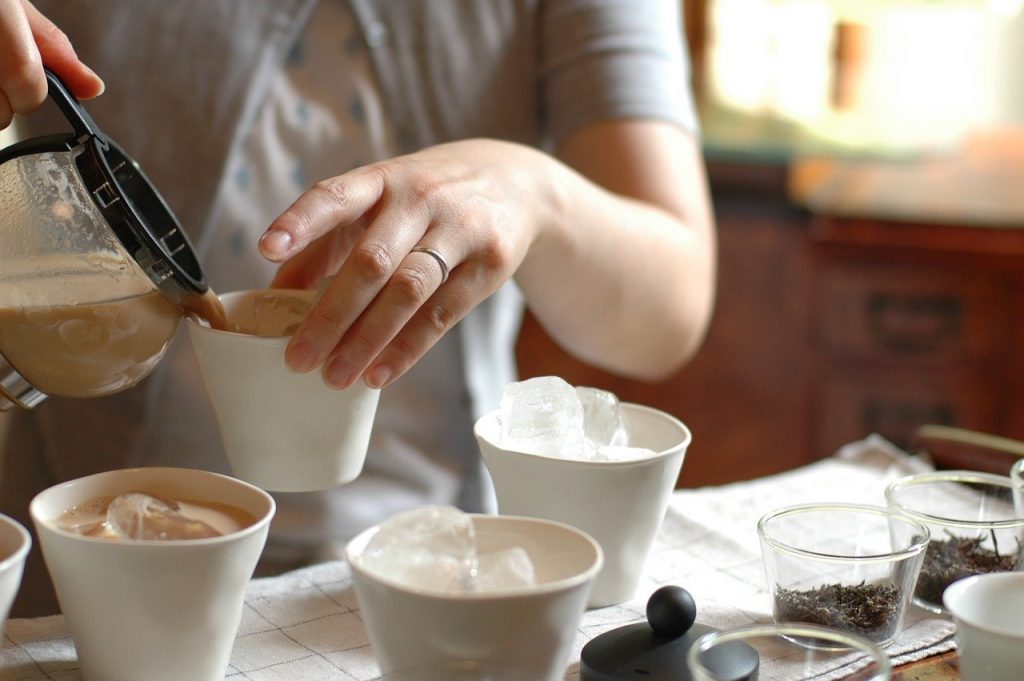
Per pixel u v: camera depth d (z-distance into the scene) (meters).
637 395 2.17
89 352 0.79
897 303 2.08
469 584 0.72
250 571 0.76
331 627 0.83
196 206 1.12
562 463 0.81
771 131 2.24
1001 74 2.29
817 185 2.16
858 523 0.88
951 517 0.91
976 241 2.02
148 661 0.74
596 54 1.18
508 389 0.86
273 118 1.14
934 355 2.08
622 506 0.83
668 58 1.21
